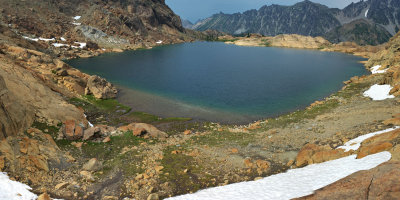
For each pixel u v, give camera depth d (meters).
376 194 11.58
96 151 32.25
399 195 10.96
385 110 41.19
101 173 26.16
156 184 24.41
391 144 20.03
